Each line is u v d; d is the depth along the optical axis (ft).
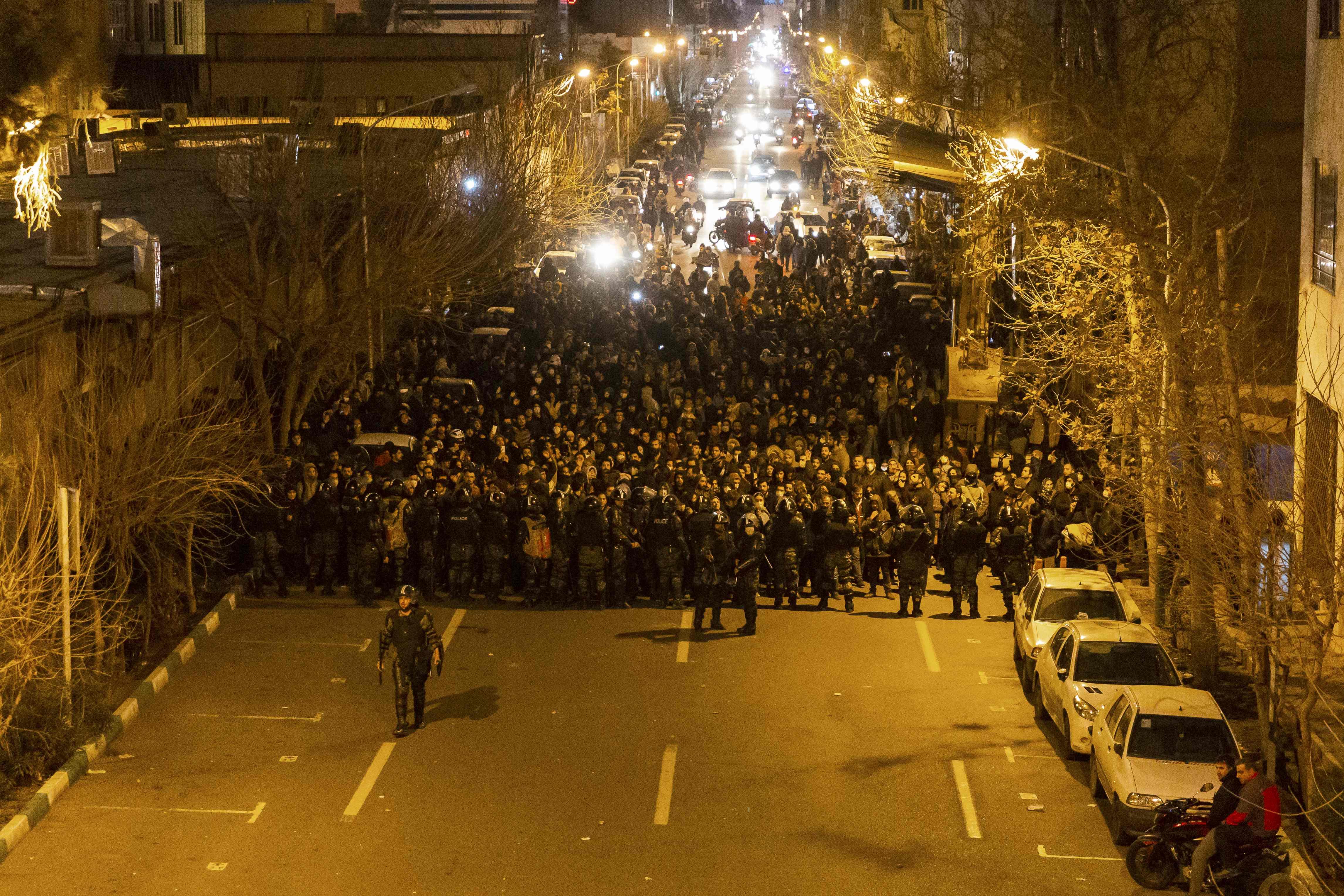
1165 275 69.10
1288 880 44.57
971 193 96.99
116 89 177.88
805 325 135.23
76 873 48.08
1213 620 63.87
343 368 103.50
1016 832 52.70
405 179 106.01
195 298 91.61
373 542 76.74
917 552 77.36
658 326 130.21
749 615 74.13
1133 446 80.07
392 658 65.98
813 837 52.03
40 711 55.57
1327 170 68.28
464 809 53.78
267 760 57.72
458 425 101.35
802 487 81.76
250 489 73.51
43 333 70.13
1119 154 85.51
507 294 138.31
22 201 102.78
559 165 154.30
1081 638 60.85
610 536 78.38
